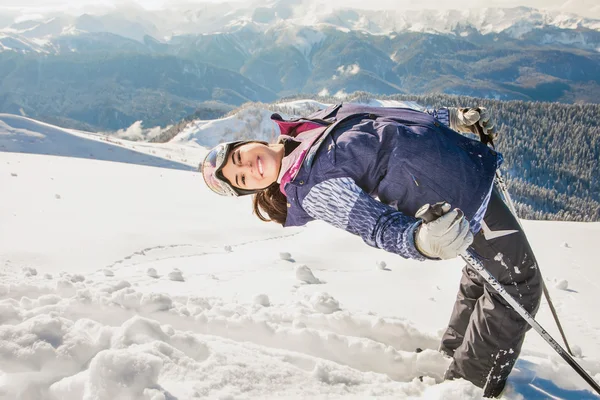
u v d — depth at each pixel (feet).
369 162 6.56
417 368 8.74
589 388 8.68
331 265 19.56
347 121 6.97
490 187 6.80
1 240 21.48
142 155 241.55
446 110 8.45
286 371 6.72
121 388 5.33
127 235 24.20
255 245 24.97
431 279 17.61
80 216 28.71
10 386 5.64
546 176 548.72
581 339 12.18
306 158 6.61
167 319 8.64
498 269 7.59
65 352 6.16
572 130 567.59
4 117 242.99
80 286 11.10
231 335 8.60
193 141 524.52
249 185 7.02
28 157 58.80
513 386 8.38
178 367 6.10
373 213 6.33
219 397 5.58
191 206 36.11
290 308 11.43
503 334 7.64
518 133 558.56
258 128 532.32
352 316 10.30
